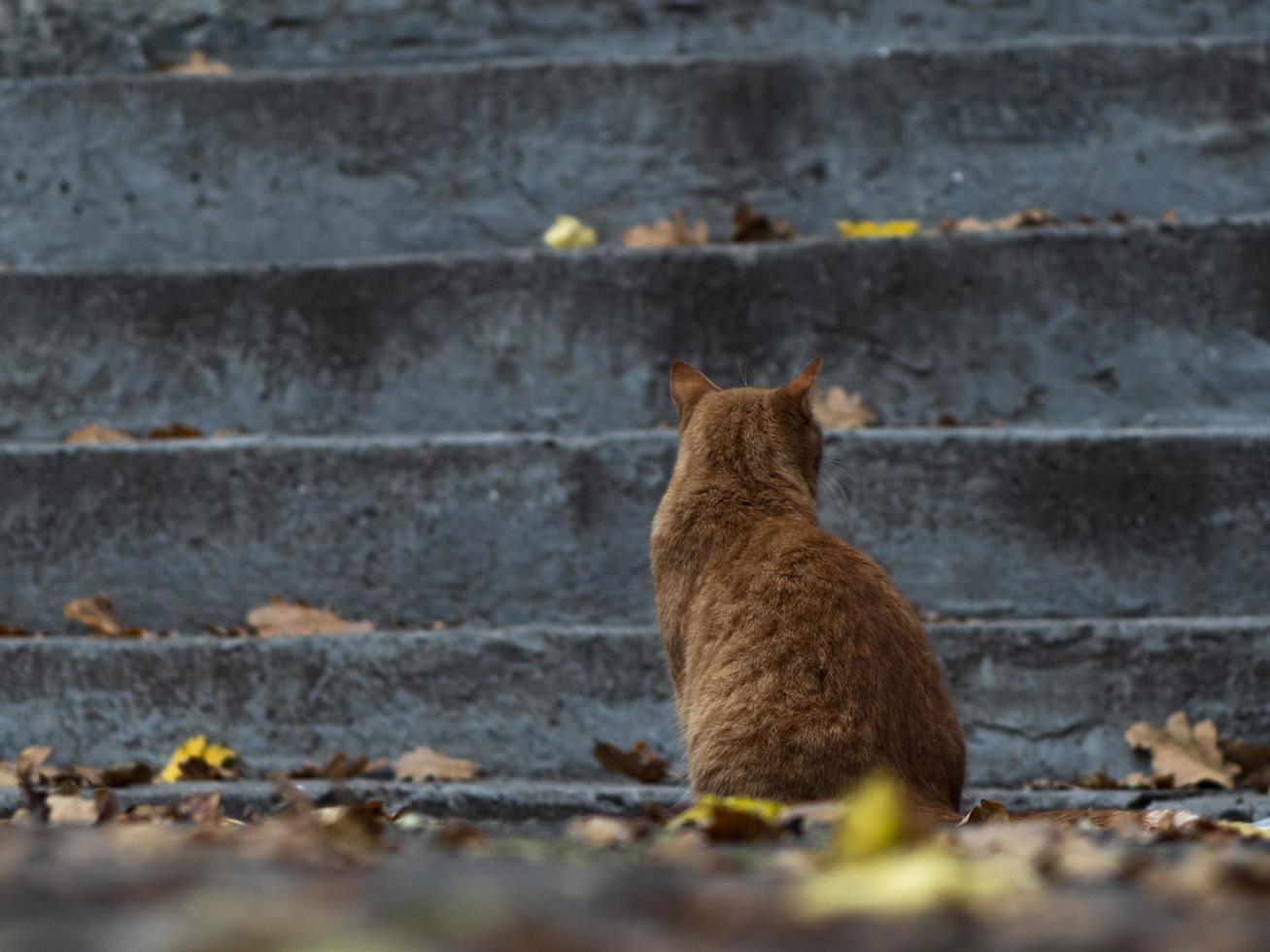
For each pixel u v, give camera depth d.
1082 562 8.94
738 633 6.14
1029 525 8.95
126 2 12.52
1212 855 4.07
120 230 11.30
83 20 12.48
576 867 3.76
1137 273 9.98
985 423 9.96
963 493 8.98
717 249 10.05
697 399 7.52
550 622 9.03
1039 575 8.94
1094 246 9.99
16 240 11.31
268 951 2.19
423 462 9.11
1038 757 8.14
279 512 9.11
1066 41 11.27
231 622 9.05
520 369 10.05
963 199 11.17
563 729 8.26
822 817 4.97
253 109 11.32
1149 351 9.98
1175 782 7.81
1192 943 2.49
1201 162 11.15
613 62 11.28
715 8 12.41
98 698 8.23
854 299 10.02
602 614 9.02
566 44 12.46
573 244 10.84
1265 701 8.14
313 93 11.31
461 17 12.51
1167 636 8.20
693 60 11.26
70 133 11.32
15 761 8.09
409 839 4.64
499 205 11.31
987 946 2.55
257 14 12.52
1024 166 11.17
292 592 9.08
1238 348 9.97
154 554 9.08
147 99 11.32
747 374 9.99
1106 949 2.50
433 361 10.07
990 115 11.18
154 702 8.25
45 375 10.15
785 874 3.68
